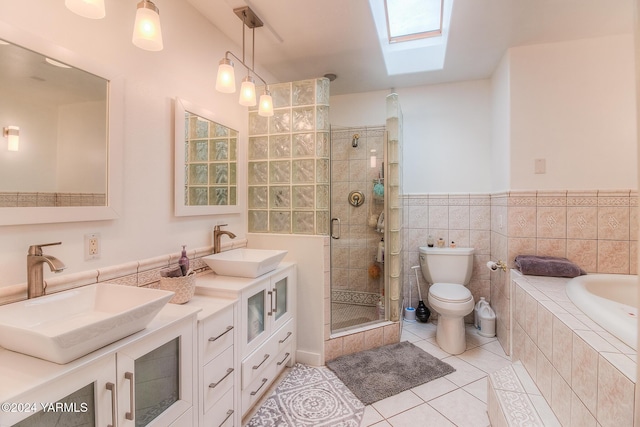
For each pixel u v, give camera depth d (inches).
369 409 68.2
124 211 54.0
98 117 49.1
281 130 90.2
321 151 86.7
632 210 84.4
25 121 40.1
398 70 108.4
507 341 92.5
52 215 42.9
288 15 74.2
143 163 57.8
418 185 122.6
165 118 63.2
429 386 76.7
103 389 34.2
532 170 91.7
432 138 120.6
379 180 109.4
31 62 40.8
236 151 87.4
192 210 69.4
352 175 111.9
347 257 111.8
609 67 86.1
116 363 35.6
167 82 63.6
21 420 27.4
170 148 64.6
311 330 87.7
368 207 110.8
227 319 56.6
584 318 54.6
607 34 84.9
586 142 87.9
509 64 92.7
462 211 117.7
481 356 91.9
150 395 40.9
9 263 39.4
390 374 81.4
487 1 70.4
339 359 89.1
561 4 71.5
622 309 55.3
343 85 119.9
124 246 54.2
